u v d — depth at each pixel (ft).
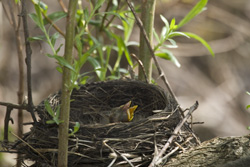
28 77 14.73
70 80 12.21
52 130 14.73
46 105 12.46
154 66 22.48
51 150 14.15
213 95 48.55
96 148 14.17
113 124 14.71
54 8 45.11
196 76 49.78
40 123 15.06
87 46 24.26
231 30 49.26
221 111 46.75
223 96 48.55
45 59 45.70
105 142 14.26
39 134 15.02
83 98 19.52
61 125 12.53
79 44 12.42
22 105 15.30
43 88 44.96
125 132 14.61
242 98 49.24
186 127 16.11
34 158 14.92
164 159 14.37
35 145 14.94
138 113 19.60
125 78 19.95
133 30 44.29
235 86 49.88
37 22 12.53
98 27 22.47
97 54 23.86
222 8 50.29
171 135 14.67
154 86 18.11
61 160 12.67
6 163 28.07
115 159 13.67
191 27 49.67
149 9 18.19
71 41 11.85
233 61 51.62
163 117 15.03
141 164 14.30
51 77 45.65
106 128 14.62
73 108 19.35
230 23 46.21
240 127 45.96
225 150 13.93
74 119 19.11
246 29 46.93
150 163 14.20
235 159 13.33
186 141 15.19
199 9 17.51
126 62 45.21
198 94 48.47
